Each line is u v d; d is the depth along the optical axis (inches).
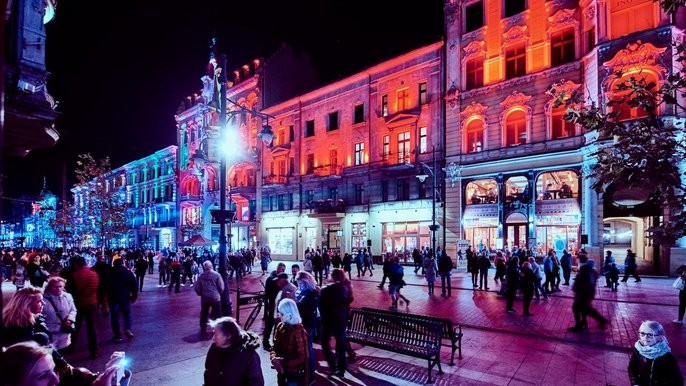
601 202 965.2
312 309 307.1
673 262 884.6
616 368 310.5
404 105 1386.6
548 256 697.0
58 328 271.9
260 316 515.8
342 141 1563.7
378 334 335.3
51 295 273.0
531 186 1091.3
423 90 1344.7
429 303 604.1
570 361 327.6
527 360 330.6
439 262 693.9
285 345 209.9
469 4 1240.2
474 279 784.9
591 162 960.9
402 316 326.0
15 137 394.0
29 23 341.4
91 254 1278.3
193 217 2143.2
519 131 1138.7
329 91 1610.5
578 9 1042.1
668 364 168.1
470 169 1204.5
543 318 494.6
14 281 810.2
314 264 889.5
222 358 162.2
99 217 1695.4
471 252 951.6
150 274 1182.9
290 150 1740.9
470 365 318.0
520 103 1123.3
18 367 103.5
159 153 2363.4
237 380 158.9
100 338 397.1
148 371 300.4
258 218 1849.2
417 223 1336.1
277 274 368.8
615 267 708.7
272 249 1803.6
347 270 996.6
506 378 289.6
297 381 207.6
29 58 339.0
